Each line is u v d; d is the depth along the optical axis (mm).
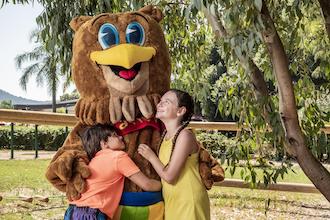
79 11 4129
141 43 3164
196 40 5504
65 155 2906
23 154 14508
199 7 3021
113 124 3076
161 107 3020
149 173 3012
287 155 4703
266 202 6492
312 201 7566
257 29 3205
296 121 3979
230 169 4770
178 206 2900
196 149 3002
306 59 5441
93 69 3098
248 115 4414
